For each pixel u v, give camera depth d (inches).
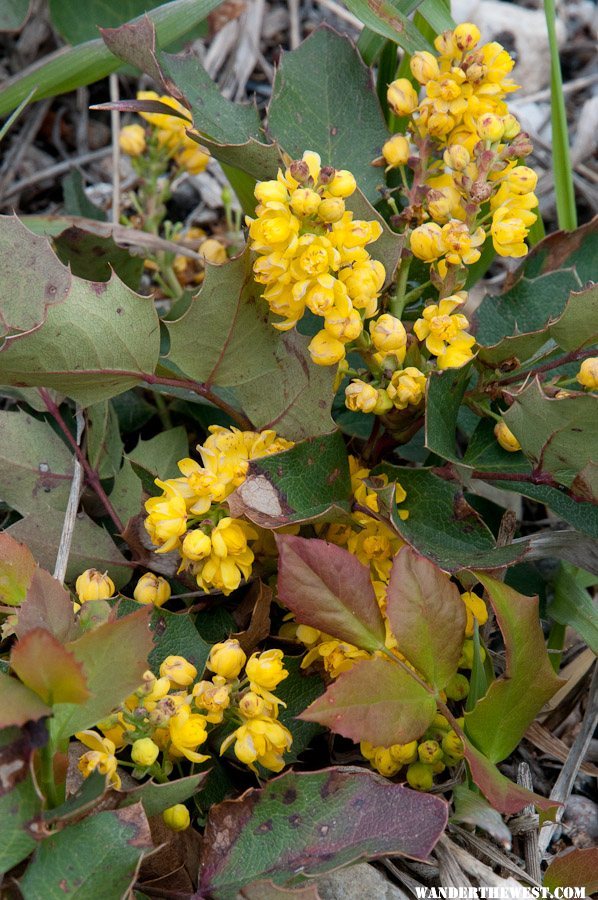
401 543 13.4
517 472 14.0
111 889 11.0
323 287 12.1
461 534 13.4
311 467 13.1
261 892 11.3
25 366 12.8
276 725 12.2
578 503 13.7
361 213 13.0
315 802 11.8
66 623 11.8
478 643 12.9
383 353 13.1
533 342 13.4
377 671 12.0
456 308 13.6
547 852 14.3
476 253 13.0
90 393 13.4
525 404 12.6
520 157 13.4
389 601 12.0
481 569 12.6
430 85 13.6
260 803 11.9
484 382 13.9
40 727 11.2
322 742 14.1
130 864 11.1
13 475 14.7
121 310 12.9
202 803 13.0
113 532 15.5
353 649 12.8
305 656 13.2
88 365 13.1
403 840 11.5
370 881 12.6
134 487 14.6
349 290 12.5
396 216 13.8
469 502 15.3
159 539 12.8
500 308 15.2
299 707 13.4
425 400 13.0
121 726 12.1
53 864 11.1
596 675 14.6
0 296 13.5
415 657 12.1
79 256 15.5
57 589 11.8
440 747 13.0
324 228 12.4
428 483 13.6
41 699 11.2
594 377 12.8
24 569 12.4
